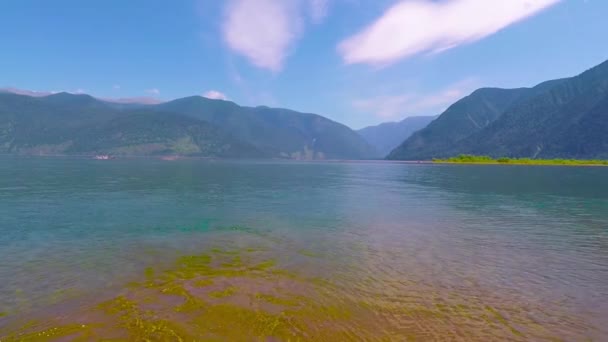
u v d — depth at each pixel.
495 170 105.94
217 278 11.55
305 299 10.03
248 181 58.66
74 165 106.69
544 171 98.12
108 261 13.34
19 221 21.31
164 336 7.75
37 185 44.09
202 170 96.75
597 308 9.81
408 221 22.97
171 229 19.62
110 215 23.95
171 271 12.21
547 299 10.38
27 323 8.31
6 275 11.59
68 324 8.27
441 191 44.09
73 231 18.73
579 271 12.91
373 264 13.54
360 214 25.67
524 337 8.23
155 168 101.62
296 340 7.80
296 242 17.00
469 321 8.94
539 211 27.62
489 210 27.97
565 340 8.13
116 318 8.59
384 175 82.75
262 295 10.20
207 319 8.60
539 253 15.34
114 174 69.12
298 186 50.22
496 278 12.10
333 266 13.23
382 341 7.91
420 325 8.68
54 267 12.53
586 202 33.00
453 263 13.77
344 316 9.05
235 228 20.16
